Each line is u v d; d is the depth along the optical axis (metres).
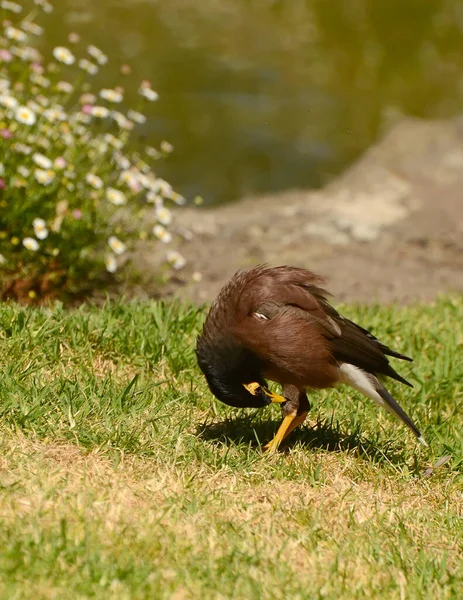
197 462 8.84
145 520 7.68
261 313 9.02
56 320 10.88
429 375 11.78
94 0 32.25
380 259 18.03
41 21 28.92
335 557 7.74
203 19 32.69
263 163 23.12
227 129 24.78
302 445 9.66
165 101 25.84
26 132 13.36
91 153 13.75
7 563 6.77
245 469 8.85
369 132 25.72
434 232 19.58
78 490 7.95
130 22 30.98
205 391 10.42
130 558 7.07
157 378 10.53
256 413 10.25
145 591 6.75
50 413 9.08
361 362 9.27
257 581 7.16
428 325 13.34
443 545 8.26
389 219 20.22
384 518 8.48
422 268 17.77
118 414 9.34
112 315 11.48
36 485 7.88
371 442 10.03
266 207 20.52
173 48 29.53
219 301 9.20
